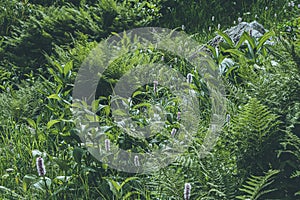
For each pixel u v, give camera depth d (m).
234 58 6.09
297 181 4.18
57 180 4.72
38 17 8.64
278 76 4.55
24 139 5.67
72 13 8.33
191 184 4.16
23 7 9.17
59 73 5.87
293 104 4.40
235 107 4.94
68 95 5.71
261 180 3.81
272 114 4.23
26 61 8.02
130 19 8.36
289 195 4.19
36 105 6.42
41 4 9.53
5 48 8.33
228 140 4.38
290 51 4.41
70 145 5.14
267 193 4.18
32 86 6.86
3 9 9.15
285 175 4.20
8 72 7.70
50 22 8.20
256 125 4.17
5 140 5.77
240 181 4.18
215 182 4.04
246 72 4.80
